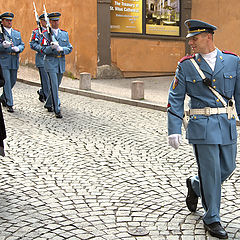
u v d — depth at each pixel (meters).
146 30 16.34
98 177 5.09
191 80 3.56
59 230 3.65
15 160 5.74
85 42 14.86
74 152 6.18
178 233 3.61
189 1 17.31
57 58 8.54
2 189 4.65
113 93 11.65
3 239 3.47
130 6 15.84
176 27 17.11
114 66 15.60
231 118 3.57
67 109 9.50
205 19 17.09
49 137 7.02
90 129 7.65
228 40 16.50
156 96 11.45
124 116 8.91
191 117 3.61
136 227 3.72
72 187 4.73
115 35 15.54
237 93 3.62
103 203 4.27
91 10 14.88
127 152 6.21
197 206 4.19
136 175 5.17
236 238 3.52
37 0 15.75
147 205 4.23
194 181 3.90
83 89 12.04
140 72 16.30
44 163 5.62
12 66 8.87
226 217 3.94
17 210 4.08
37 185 4.79
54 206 4.19
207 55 3.54
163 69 16.86
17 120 8.20
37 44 8.78
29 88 12.44
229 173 3.69
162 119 8.70
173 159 5.88
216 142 3.48
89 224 3.78
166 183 4.89
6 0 17.00
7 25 8.96
